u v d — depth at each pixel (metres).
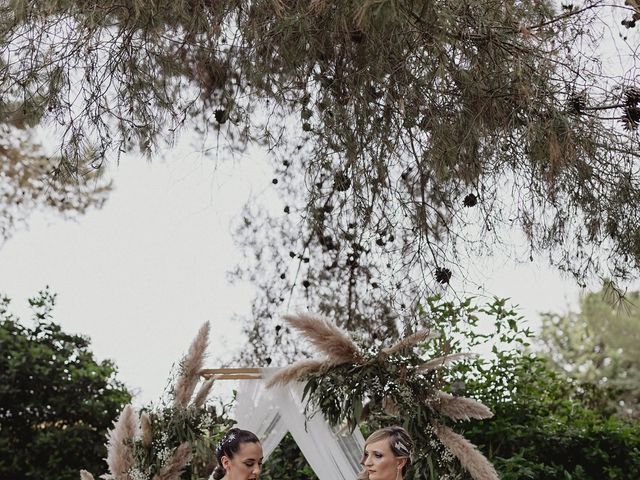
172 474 5.32
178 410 5.41
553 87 3.55
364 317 4.82
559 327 13.66
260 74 3.74
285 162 4.72
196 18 3.59
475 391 6.74
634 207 3.77
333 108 3.78
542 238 3.83
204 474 5.54
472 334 6.40
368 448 3.55
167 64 3.88
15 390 8.48
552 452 6.68
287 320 5.06
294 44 3.65
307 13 3.47
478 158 3.72
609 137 3.65
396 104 3.68
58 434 8.46
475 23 3.46
